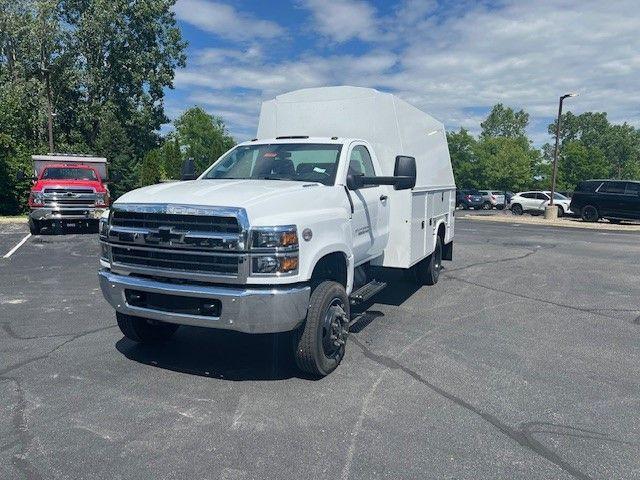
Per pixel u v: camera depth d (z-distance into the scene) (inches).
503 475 126.5
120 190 1571.1
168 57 1855.3
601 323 268.8
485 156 2758.4
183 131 3548.2
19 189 954.1
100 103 1740.9
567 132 4963.1
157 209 167.9
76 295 311.7
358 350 216.7
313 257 173.8
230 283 161.3
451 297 322.0
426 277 344.2
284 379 183.8
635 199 953.5
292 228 165.0
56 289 328.5
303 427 148.7
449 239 389.4
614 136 4749.0
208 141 3560.5
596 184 1009.5
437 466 129.9
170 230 165.8
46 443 138.0
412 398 169.8
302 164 221.0
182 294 165.3
